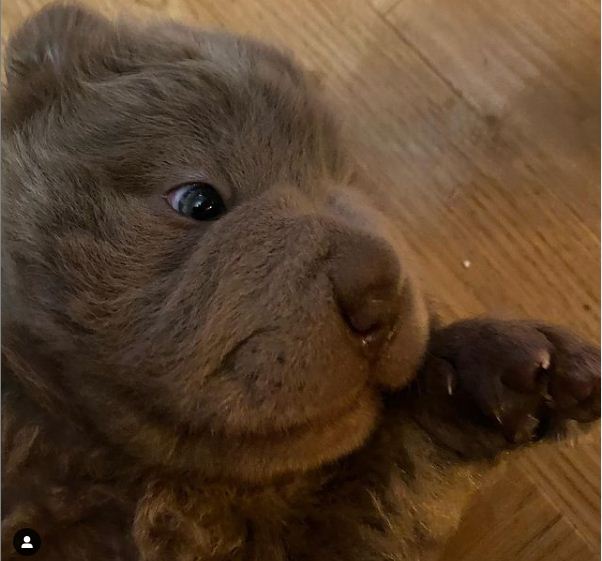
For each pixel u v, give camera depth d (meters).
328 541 0.21
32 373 0.20
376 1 0.35
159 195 0.19
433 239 0.33
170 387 0.18
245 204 0.19
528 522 0.31
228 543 0.20
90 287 0.19
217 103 0.20
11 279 0.19
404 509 0.22
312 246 0.18
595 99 0.33
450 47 0.34
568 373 0.21
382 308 0.18
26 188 0.20
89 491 0.20
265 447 0.19
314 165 0.21
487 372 0.21
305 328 0.17
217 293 0.18
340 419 0.19
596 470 0.31
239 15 0.35
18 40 0.22
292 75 0.23
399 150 0.34
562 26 0.34
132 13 0.30
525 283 0.32
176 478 0.20
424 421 0.22
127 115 0.20
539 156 0.33
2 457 0.20
